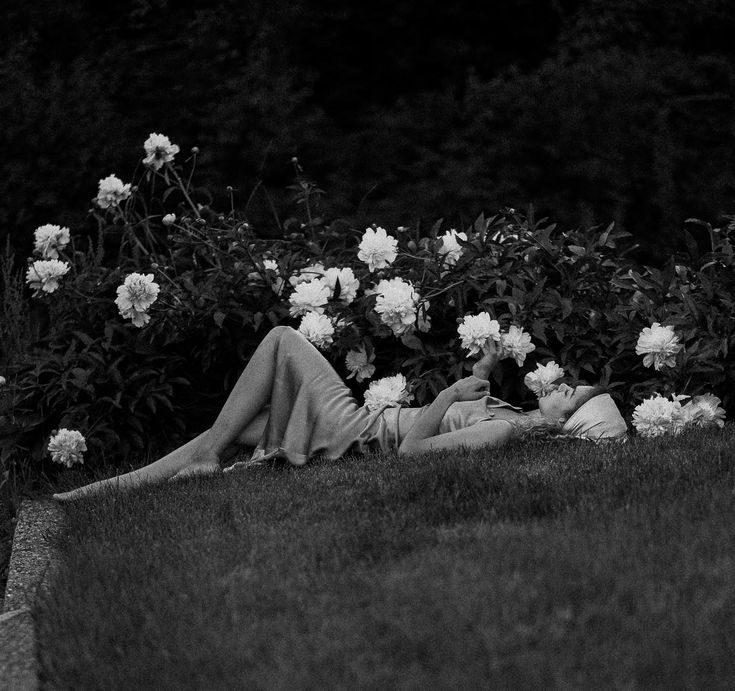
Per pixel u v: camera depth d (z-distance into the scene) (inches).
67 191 465.7
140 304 260.7
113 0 538.3
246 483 205.0
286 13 518.9
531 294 261.1
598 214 504.7
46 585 170.7
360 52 551.2
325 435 222.8
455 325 267.3
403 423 224.1
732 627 119.4
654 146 506.0
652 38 553.6
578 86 510.3
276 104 497.0
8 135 461.4
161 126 504.7
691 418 230.8
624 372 263.1
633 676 110.8
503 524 162.9
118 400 261.1
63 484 249.3
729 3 550.3
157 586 149.6
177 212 494.9
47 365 270.7
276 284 279.7
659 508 161.3
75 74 491.2
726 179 516.7
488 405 229.9
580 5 553.9
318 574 148.8
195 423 280.7
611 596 128.3
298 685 115.6
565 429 229.8
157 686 121.6
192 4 546.3
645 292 264.2
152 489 212.2
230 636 129.7
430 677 113.7
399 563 148.6
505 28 557.6
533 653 116.2
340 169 510.3
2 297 377.1
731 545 142.9
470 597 129.1
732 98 536.1
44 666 136.3
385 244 272.8
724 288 263.0
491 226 290.0
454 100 528.7
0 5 519.5
